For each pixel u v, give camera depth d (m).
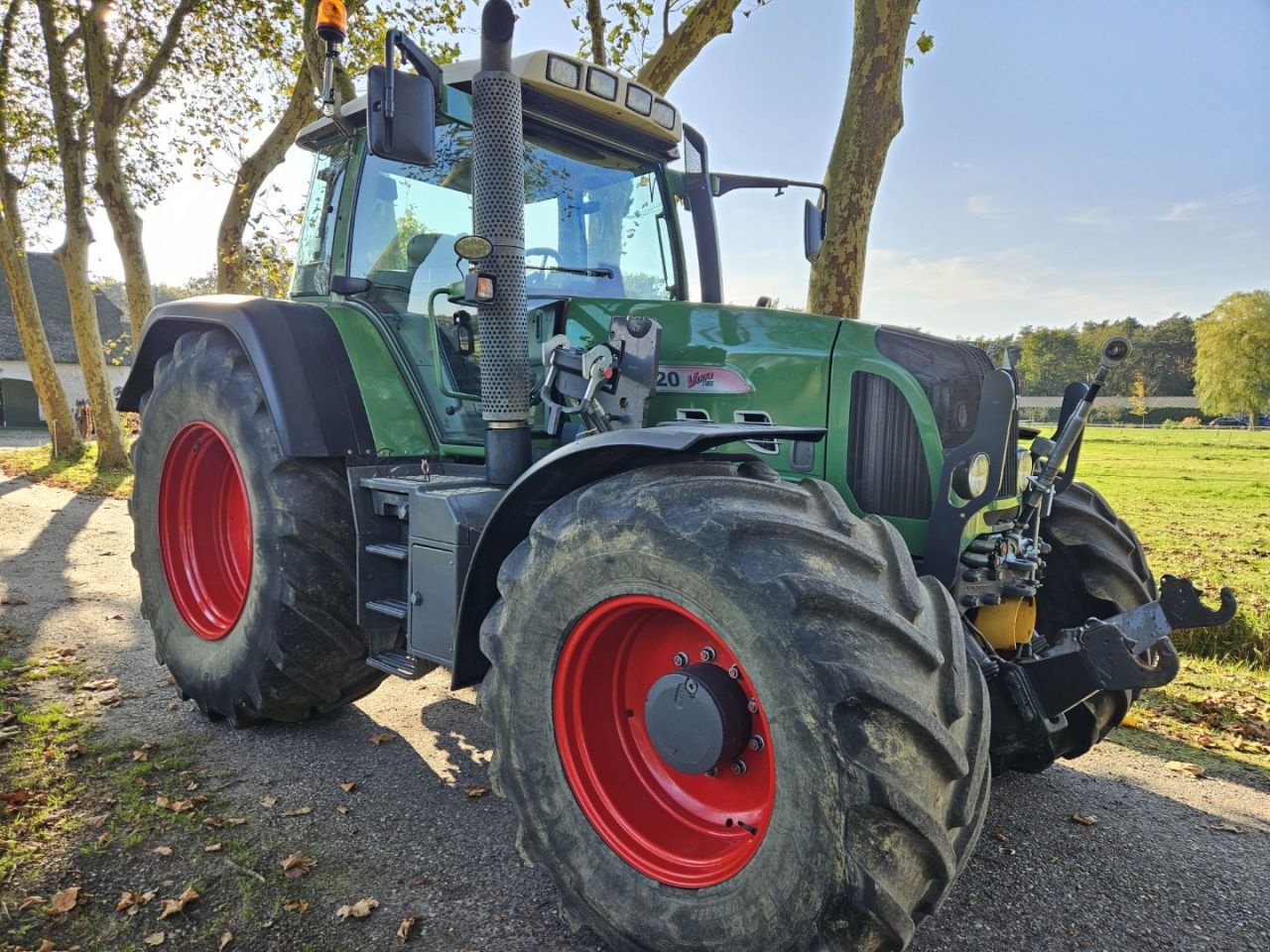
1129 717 3.94
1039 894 2.40
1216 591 6.65
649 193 3.68
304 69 10.87
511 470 2.72
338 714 3.65
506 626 2.21
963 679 1.78
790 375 2.60
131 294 12.48
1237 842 2.74
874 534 1.94
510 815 2.77
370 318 3.40
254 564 3.10
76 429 15.36
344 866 2.44
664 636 2.17
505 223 2.63
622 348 2.58
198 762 3.11
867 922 1.62
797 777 1.67
